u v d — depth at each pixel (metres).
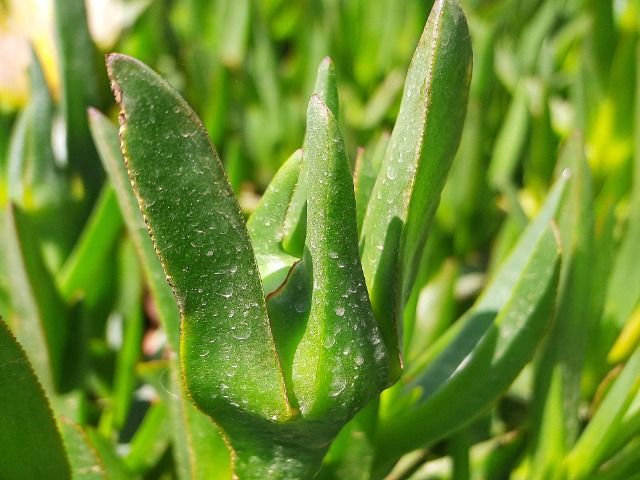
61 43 0.26
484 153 0.35
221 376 0.13
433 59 0.13
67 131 0.27
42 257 0.23
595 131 0.31
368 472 0.18
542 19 0.41
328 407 0.13
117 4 0.35
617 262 0.25
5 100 0.33
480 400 0.19
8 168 0.28
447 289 0.27
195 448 0.17
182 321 0.13
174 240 0.12
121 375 0.25
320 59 0.37
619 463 0.20
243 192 0.38
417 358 0.24
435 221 0.31
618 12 0.33
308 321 0.13
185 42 0.45
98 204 0.28
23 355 0.15
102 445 0.21
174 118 0.12
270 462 0.15
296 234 0.14
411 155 0.13
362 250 0.15
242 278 0.13
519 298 0.18
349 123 0.36
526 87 0.34
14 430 0.15
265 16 0.44
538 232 0.21
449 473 0.24
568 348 0.20
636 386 0.20
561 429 0.20
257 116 0.38
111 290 0.28
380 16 0.41
